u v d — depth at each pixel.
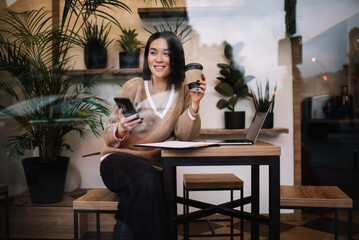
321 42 1.83
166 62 1.32
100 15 1.79
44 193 1.56
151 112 1.27
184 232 1.45
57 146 1.72
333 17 1.72
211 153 0.97
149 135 1.24
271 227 1.01
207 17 1.88
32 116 1.70
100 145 1.83
